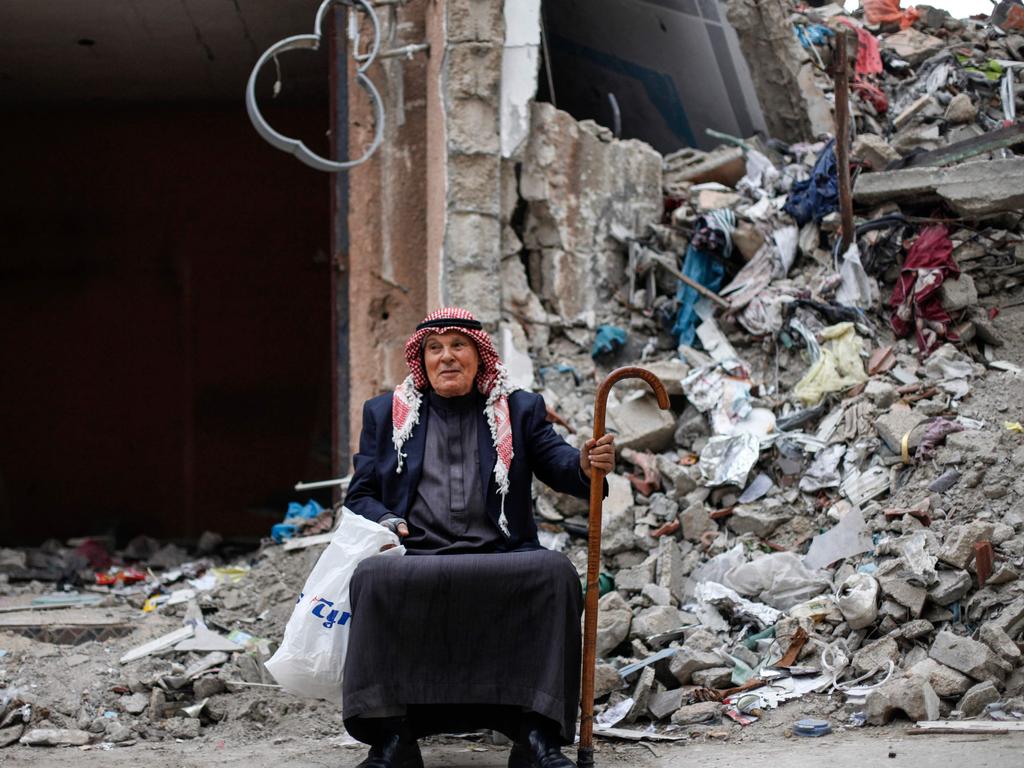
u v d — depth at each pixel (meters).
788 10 8.60
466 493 4.05
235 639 5.67
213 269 10.17
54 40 8.99
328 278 10.10
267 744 4.70
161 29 8.80
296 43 6.11
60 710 4.99
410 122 6.97
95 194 10.29
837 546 5.40
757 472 6.02
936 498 5.33
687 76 8.23
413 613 3.73
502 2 6.70
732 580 5.41
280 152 10.19
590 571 3.92
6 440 10.16
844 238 6.73
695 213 7.21
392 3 6.75
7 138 10.38
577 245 7.07
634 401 6.39
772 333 6.60
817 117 8.02
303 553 6.30
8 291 10.27
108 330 10.20
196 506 10.00
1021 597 4.66
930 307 6.41
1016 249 6.59
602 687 4.79
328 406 9.99
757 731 4.39
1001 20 9.27
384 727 3.81
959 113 7.82
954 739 3.96
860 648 4.83
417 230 6.95
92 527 10.02
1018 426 5.57
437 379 4.07
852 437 5.93
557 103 8.54
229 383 10.07
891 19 9.23
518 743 3.84
